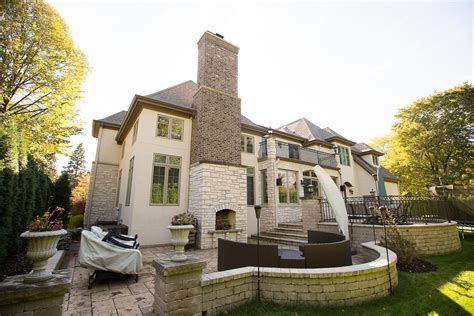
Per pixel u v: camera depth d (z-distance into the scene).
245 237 9.97
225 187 9.89
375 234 7.07
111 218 13.32
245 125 13.33
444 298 3.87
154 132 10.09
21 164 5.84
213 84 10.98
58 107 10.70
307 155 15.34
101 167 13.64
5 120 5.24
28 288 2.15
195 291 3.15
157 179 9.75
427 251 6.85
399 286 4.39
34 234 2.29
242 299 3.57
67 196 13.69
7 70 9.34
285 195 13.02
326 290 3.59
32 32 9.65
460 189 12.64
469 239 9.67
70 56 10.67
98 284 4.63
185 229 3.38
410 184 21.94
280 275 3.67
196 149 10.15
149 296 4.02
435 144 18.41
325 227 8.46
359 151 21.11
